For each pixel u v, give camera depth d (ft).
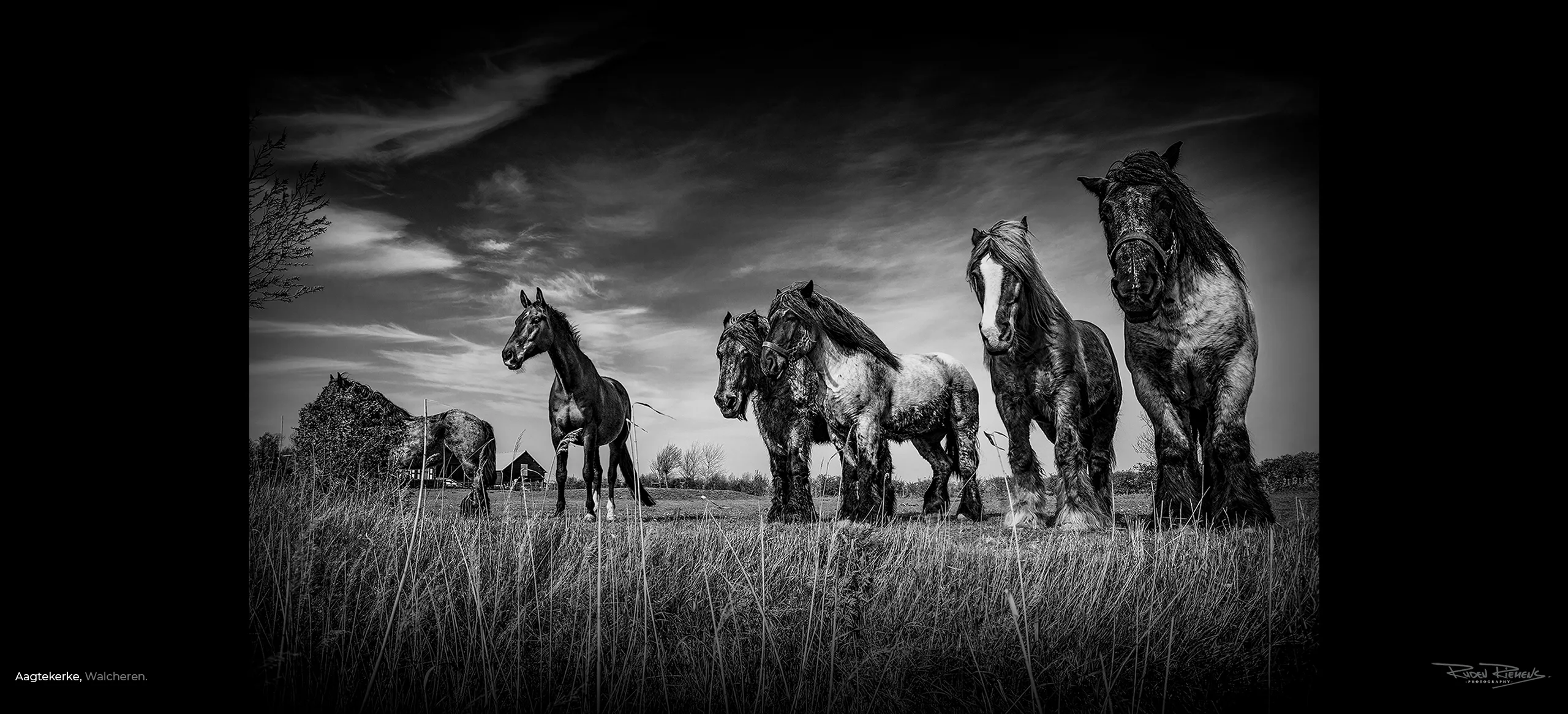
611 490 32.86
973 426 30.58
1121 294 16.98
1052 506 21.17
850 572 11.27
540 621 10.44
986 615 10.49
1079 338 19.85
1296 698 9.38
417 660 9.43
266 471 16.51
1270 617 10.32
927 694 9.00
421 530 13.01
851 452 25.17
